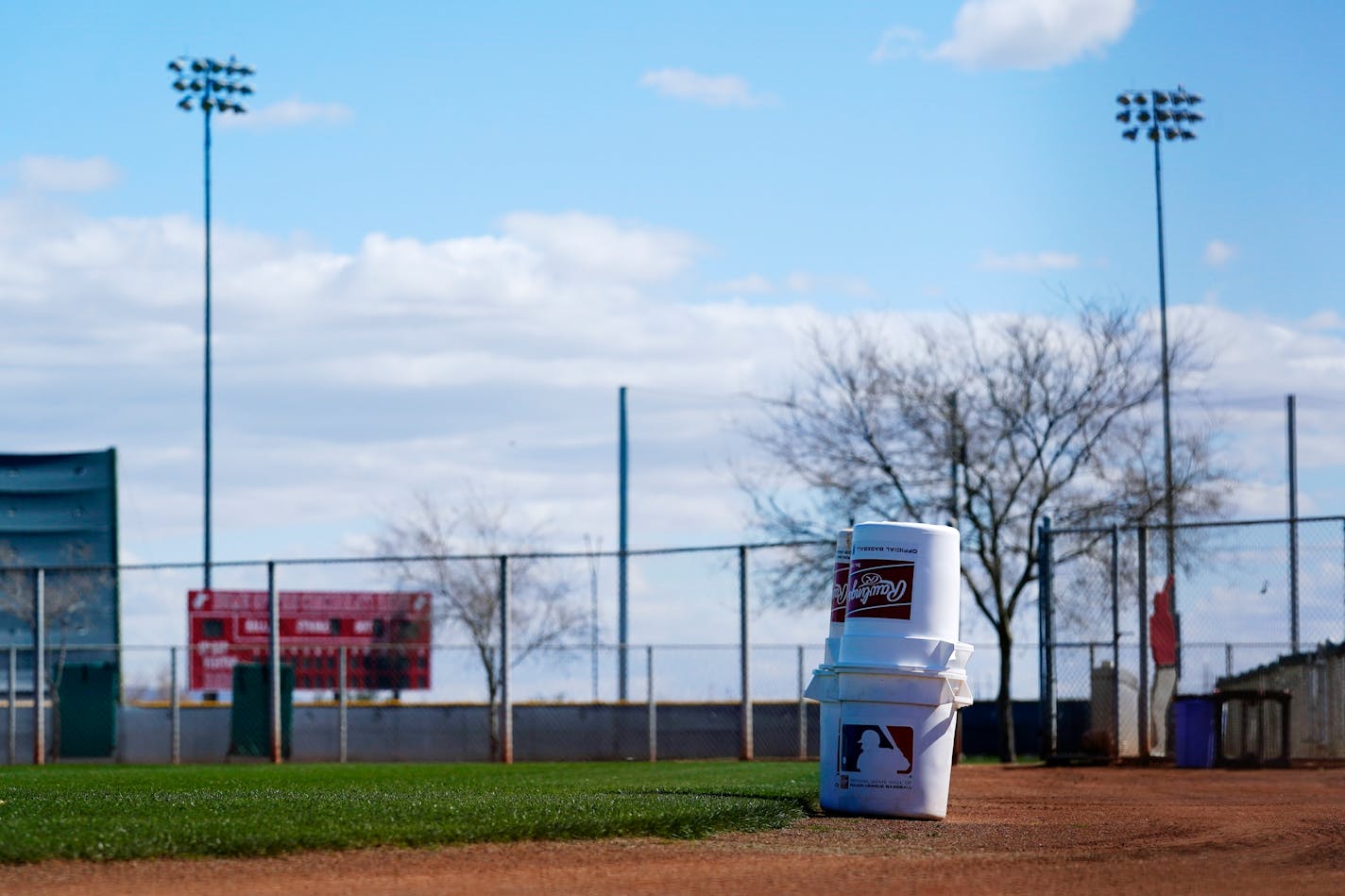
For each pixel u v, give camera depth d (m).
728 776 36.00
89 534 77.75
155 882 14.97
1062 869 17.14
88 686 60.59
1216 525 43.00
